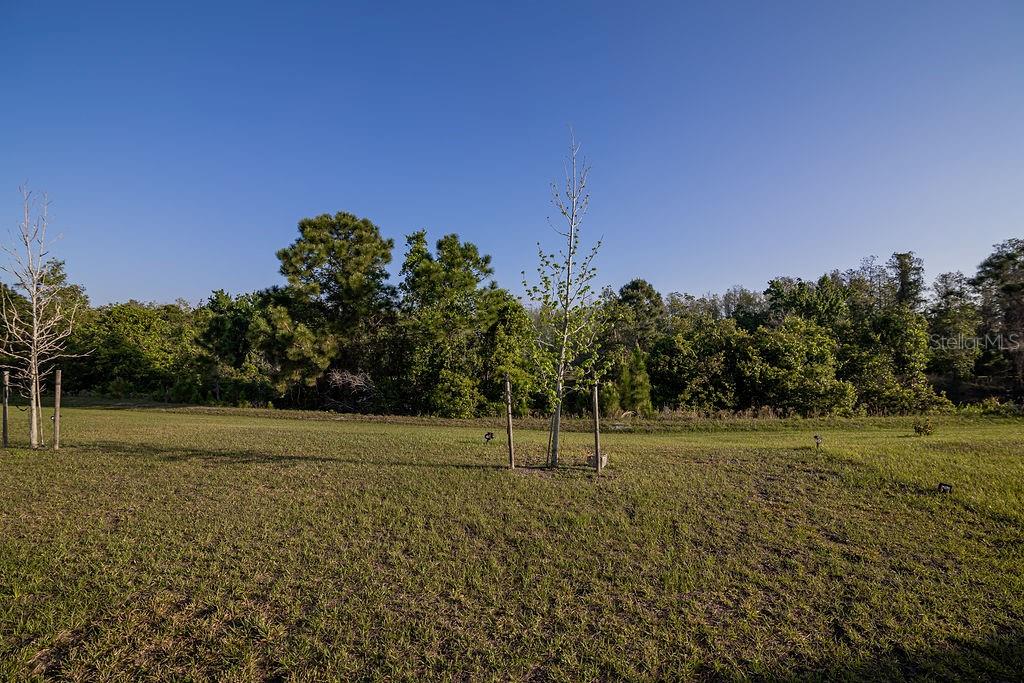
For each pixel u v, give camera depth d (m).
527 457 10.71
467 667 3.94
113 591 4.91
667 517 7.07
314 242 26.98
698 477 8.98
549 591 5.08
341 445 12.05
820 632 4.44
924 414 23.86
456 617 4.62
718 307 61.78
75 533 6.36
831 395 24.83
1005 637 4.35
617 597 4.99
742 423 18.33
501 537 6.39
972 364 34.03
